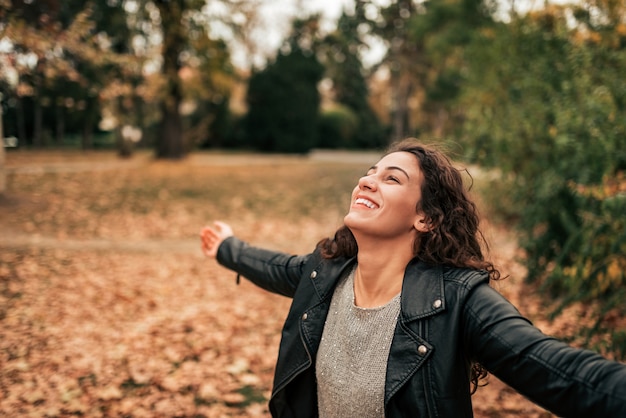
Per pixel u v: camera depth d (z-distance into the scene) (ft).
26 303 16.84
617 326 14.55
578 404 3.31
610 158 14.78
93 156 86.74
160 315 16.51
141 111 86.58
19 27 19.45
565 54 20.65
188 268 22.36
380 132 145.28
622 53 17.08
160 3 55.21
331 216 37.70
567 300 13.14
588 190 14.10
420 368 4.08
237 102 133.08
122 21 56.85
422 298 4.21
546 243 17.38
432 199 4.50
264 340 14.84
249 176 63.72
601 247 13.00
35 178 50.26
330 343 4.62
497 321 3.85
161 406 10.96
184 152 88.89
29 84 24.63
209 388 11.76
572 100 17.72
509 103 25.52
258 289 19.80
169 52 63.00
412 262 4.50
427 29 74.18
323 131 140.15
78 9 31.50
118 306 17.13
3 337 14.08
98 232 29.32
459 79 71.61
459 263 4.38
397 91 116.16
